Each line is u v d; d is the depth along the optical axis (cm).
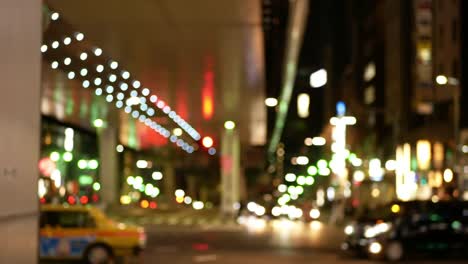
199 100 4688
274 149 11038
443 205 2503
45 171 4191
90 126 6456
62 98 4453
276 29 2798
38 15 515
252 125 6247
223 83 3978
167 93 4350
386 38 8100
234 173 6159
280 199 11344
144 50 3075
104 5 2297
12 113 444
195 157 9950
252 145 8844
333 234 4297
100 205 6122
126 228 2153
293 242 3497
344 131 7606
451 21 6238
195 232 4419
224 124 6038
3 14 425
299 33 3002
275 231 4641
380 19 8450
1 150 420
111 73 3622
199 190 11319
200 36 2788
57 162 6253
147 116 5569
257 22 2541
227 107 5084
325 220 6619
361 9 9556
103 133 6438
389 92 7856
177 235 4072
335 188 7356
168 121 5925
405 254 2459
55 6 2308
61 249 2108
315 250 2956
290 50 3362
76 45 2927
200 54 3158
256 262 2412
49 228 2116
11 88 441
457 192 5212
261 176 12469
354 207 6725
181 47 3008
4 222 424
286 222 6494
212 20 2517
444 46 6312
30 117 487
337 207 6038
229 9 2352
